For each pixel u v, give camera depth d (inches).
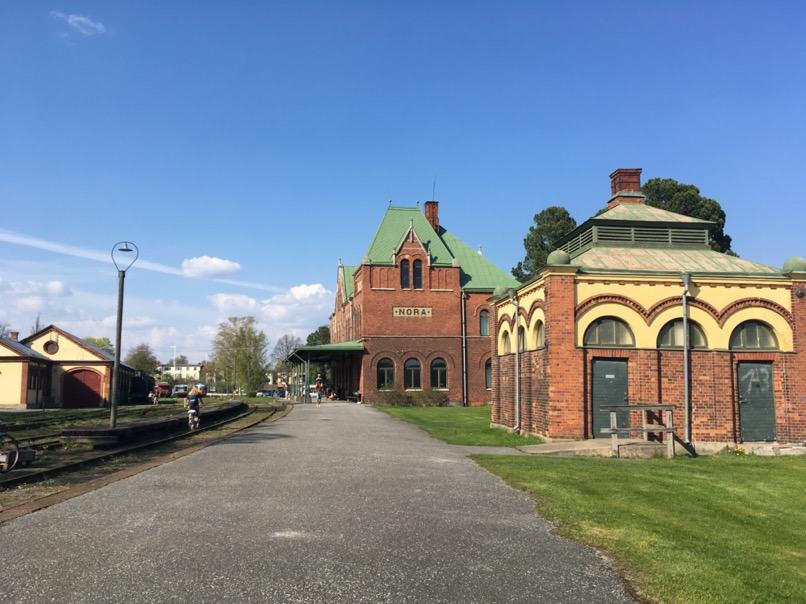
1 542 294.7
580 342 799.1
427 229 2122.3
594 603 241.6
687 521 383.6
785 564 311.9
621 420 797.2
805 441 816.3
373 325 1941.4
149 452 657.0
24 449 509.4
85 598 226.8
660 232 976.3
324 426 999.6
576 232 1033.5
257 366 3804.1
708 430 805.2
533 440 811.4
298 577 252.5
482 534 327.0
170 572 254.7
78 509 365.7
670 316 817.5
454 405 1945.1
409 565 272.2
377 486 447.2
